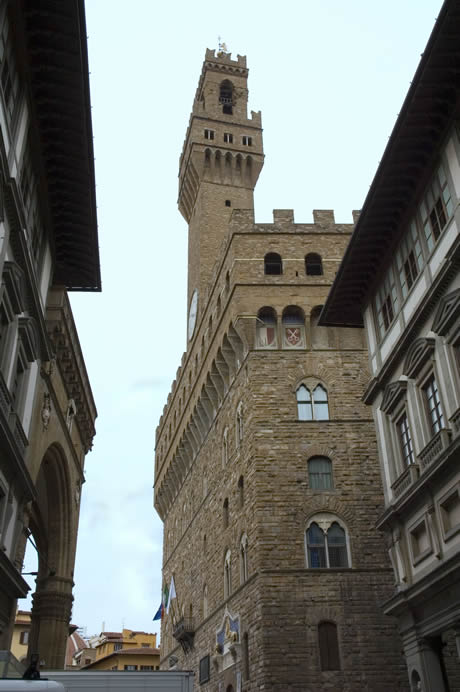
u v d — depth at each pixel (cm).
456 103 2792
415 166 3134
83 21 2700
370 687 3806
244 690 4166
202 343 6181
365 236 3522
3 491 2902
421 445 3031
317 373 4803
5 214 2720
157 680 2627
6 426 2667
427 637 2944
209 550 5475
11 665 2053
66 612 4694
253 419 4634
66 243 3869
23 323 3066
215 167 8144
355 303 3975
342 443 4559
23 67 2872
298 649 3891
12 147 2812
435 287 2856
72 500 4900
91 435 5572
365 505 4359
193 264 7762
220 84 8900
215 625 5006
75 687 2573
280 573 4109
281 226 5300
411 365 3091
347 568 4122
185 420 6581
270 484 4406
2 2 2548
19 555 3297
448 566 2605
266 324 4997
